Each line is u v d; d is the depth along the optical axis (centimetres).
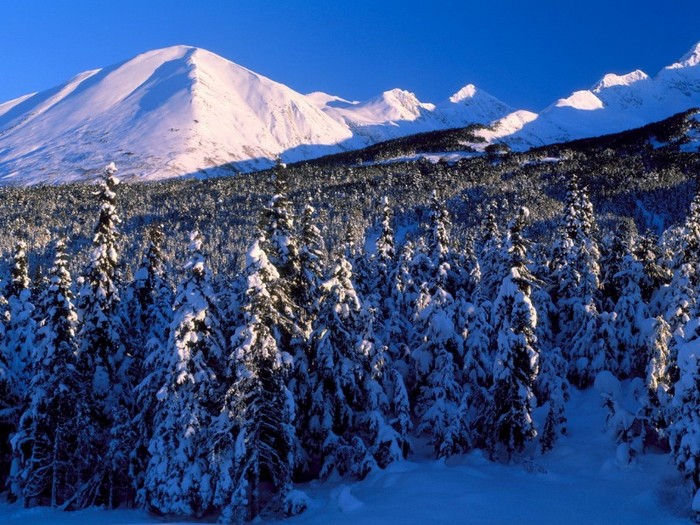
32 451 2978
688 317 3014
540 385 3228
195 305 2491
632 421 2722
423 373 3177
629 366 3638
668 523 2019
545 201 17988
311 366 2856
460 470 2664
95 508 2834
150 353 2852
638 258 4019
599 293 3947
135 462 2794
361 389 2877
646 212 17512
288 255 2744
